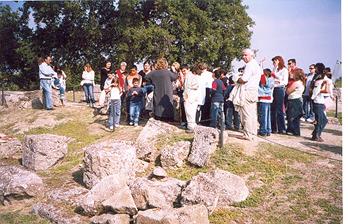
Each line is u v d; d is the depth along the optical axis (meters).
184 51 21.39
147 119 11.92
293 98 10.02
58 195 7.41
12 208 7.44
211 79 10.35
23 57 26.98
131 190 6.78
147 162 8.77
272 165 8.13
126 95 11.75
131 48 21.83
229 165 8.15
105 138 10.89
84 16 26.56
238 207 6.84
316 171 7.86
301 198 7.00
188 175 8.01
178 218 5.84
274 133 10.30
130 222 6.33
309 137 10.02
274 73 10.12
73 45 27.67
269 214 6.61
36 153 9.10
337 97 13.55
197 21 21.12
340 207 6.64
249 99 8.90
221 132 8.73
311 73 11.84
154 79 10.45
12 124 13.51
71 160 9.72
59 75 15.27
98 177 7.72
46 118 13.41
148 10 22.61
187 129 9.68
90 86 15.14
